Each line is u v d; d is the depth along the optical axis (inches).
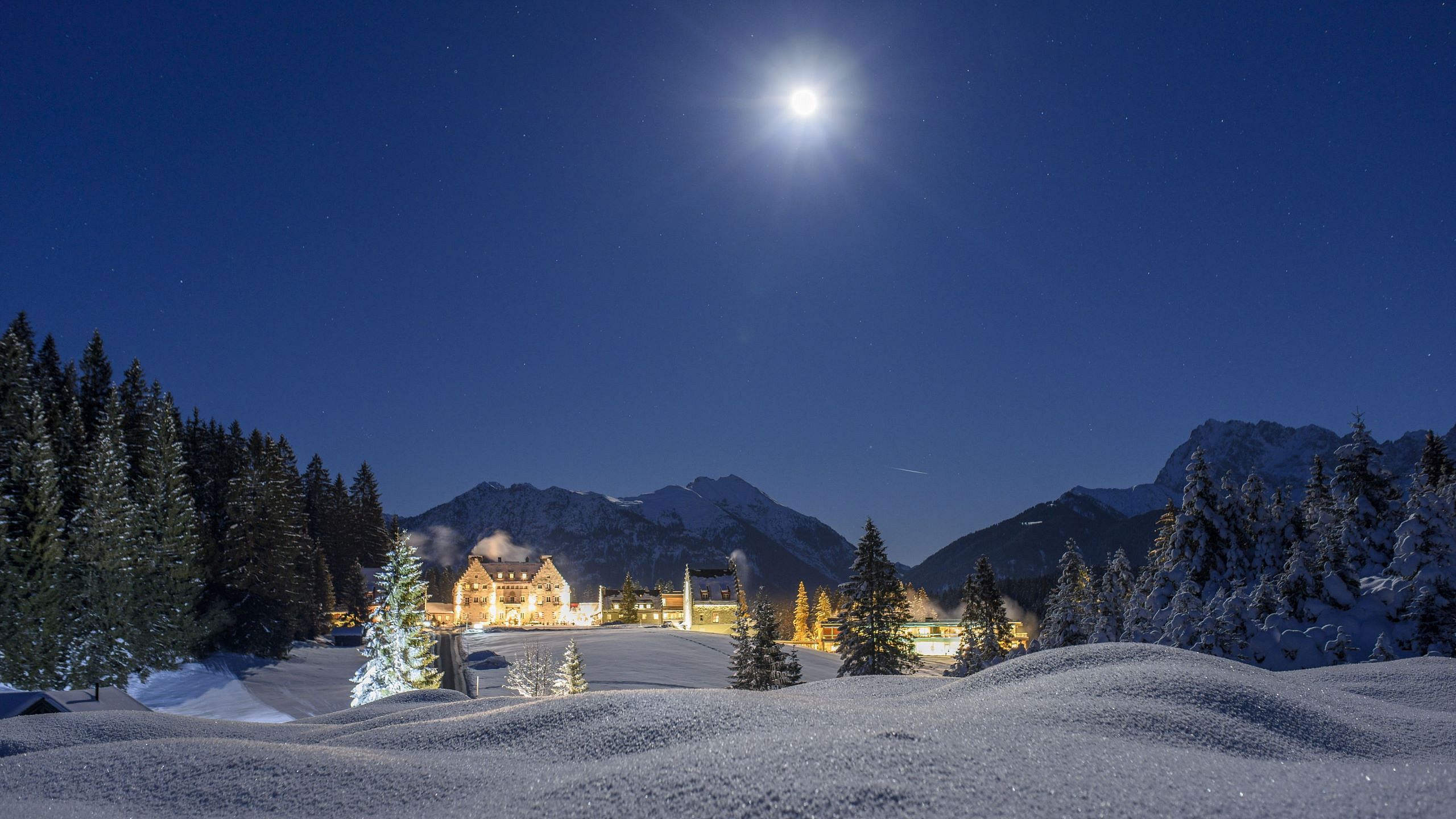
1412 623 550.6
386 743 245.1
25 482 1582.2
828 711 233.6
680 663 2514.8
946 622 4232.3
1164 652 278.5
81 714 295.9
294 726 314.2
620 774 180.1
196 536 2065.7
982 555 1411.2
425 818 173.3
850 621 1518.2
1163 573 916.6
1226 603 613.0
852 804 150.7
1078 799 150.0
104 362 2380.7
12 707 596.1
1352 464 784.9
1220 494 902.4
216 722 313.4
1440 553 568.7
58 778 207.2
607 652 2714.1
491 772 199.9
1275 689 237.1
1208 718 209.0
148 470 2006.6
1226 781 158.1
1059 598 1258.0
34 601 1486.2
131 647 1685.5
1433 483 1093.8
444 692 360.5
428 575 6840.6
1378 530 736.3
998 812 144.7
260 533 2407.7
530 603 5310.0
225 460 2790.4
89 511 1700.3
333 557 3619.6
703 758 183.0
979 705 237.1
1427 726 215.8
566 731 232.5
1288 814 140.4
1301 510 925.2
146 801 192.2
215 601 2129.7
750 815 150.9
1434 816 136.2
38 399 1700.3
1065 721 206.1
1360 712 229.9
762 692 273.1
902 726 202.8
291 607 2440.9
